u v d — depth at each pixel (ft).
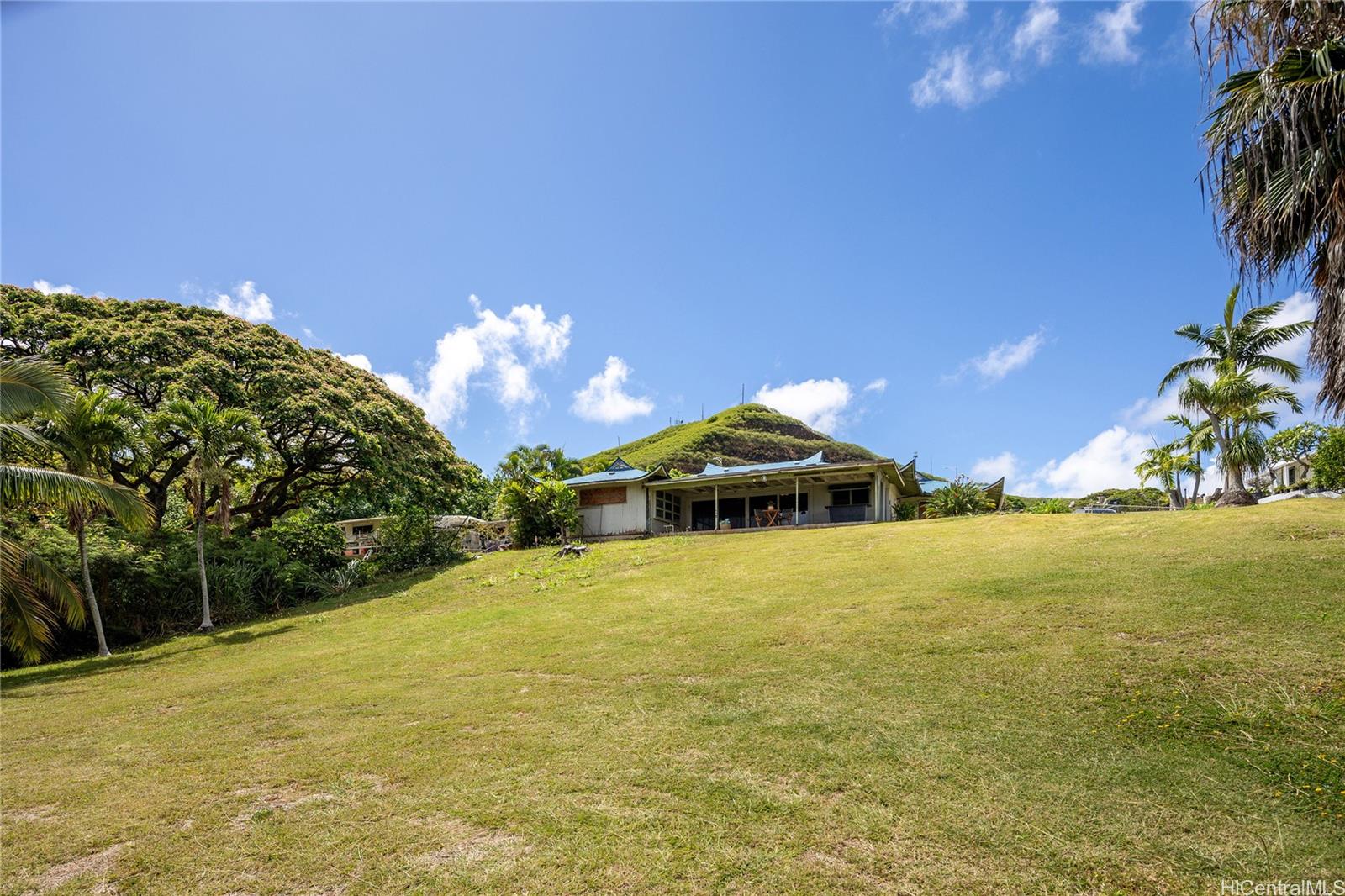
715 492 86.22
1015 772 13.94
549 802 14.17
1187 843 11.05
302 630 46.14
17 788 17.46
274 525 69.77
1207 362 60.70
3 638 40.65
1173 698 16.80
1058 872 10.57
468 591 53.36
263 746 19.83
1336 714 14.92
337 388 71.46
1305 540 33.27
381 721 21.42
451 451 86.02
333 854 12.51
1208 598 24.59
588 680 24.12
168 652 43.37
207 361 60.95
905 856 11.26
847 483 84.94
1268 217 17.34
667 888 10.73
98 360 57.62
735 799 13.74
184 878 11.96
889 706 18.38
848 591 34.78
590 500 86.53
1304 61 16.15
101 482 41.14
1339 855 10.44
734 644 26.96
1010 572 33.71
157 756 19.66
